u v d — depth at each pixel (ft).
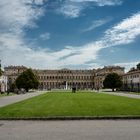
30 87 468.75
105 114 82.23
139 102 146.82
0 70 250.16
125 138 46.21
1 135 50.29
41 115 81.41
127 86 498.28
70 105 125.80
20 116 78.84
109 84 492.95
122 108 105.40
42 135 49.88
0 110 101.04
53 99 190.39
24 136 49.03
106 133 51.31
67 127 59.98
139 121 69.97
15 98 220.23
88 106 117.80
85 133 51.62
